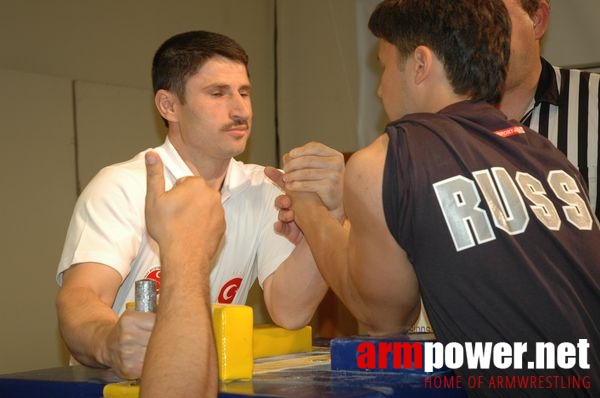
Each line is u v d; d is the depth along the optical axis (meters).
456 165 1.02
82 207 1.64
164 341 0.89
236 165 1.89
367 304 1.18
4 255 3.08
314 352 1.44
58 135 3.28
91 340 1.20
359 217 1.09
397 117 1.22
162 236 0.96
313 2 3.98
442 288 1.00
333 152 1.45
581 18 3.05
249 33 4.08
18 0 3.20
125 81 3.57
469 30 1.14
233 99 1.76
